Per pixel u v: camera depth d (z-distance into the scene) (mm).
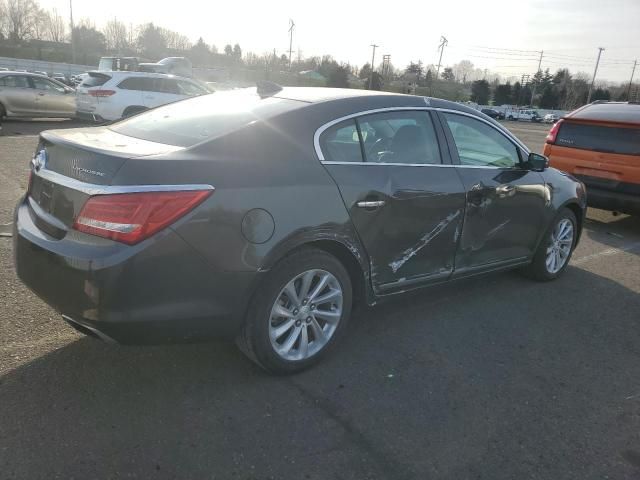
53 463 2361
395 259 3529
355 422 2801
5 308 3709
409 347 3654
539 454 2662
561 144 7777
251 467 2432
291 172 2951
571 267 5750
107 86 14414
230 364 3254
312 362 3240
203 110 3443
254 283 2820
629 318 4445
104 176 2572
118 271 2473
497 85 103000
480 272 4289
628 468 2609
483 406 3029
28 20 94188
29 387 2883
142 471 2357
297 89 3730
